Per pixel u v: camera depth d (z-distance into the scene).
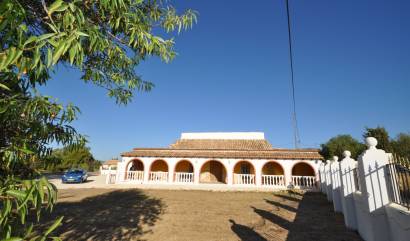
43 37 1.34
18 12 1.27
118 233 7.32
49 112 1.85
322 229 7.59
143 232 7.44
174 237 6.93
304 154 21.95
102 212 10.61
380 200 5.35
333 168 10.84
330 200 13.45
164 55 2.87
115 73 3.29
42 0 1.58
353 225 7.52
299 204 12.72
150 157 23.67
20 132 1.77
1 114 1.53
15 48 1.32
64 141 2.20
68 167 37.12
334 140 39.53
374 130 26.92
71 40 1.39
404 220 4.31
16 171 1.90
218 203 13.16
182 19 3.04
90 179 32.16
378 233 5.24
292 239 6.65
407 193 4.34
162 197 15.43
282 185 20.84
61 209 11.28
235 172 24.17
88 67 2.97
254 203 13.18
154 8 2.96
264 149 23.75
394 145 24.36
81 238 6.80
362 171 5.81
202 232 7.45
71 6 1.49
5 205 1.29
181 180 23.00
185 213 10.42
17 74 1.50
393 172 5.00
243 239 6.74
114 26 2.37
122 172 23.56
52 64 1.35
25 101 1.68
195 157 23.02
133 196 15.88
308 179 21.23
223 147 27.22
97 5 2.18
